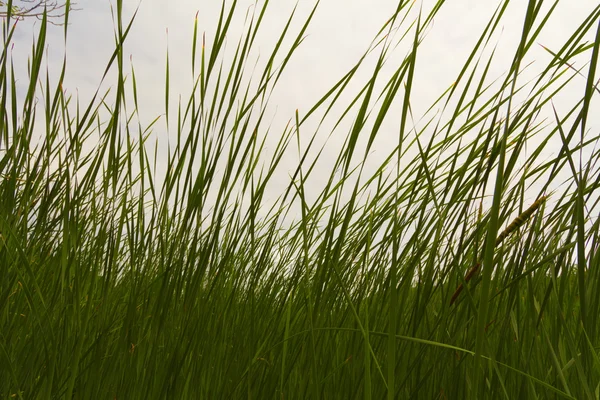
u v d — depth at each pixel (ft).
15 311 4.92
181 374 4.30
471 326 3.66
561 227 3.58
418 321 3.53
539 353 3.67
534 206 3.01
